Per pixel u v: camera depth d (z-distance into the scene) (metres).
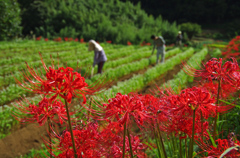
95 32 40.38
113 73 9.68
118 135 1.74
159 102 1.67
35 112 1.45
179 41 21.20
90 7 51.41
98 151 1.55
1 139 4.62
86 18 44.09
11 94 7.23
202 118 1.65
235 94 2.59
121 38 39.09
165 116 1.56
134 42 39.03
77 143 1.49
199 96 1.43
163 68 10.69
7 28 24.53
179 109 1.48
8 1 24.73
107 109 1.38
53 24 43.59
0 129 5.32
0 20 23.86
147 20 51.72
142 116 1.35
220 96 2.02
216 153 1.49
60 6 46.94
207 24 60.34
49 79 1.22
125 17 50.59
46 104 1.43
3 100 6.93
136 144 1.74
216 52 15.99
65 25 43.66
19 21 26.23
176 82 7.05
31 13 44.50
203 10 59.94
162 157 1.90
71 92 1.26
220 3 58.53
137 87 7.73
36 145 4.52
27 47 19.23
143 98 1.70
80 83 1.23
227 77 1.69
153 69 9.82
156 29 45.66
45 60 13.20
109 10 52.34
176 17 64.31
